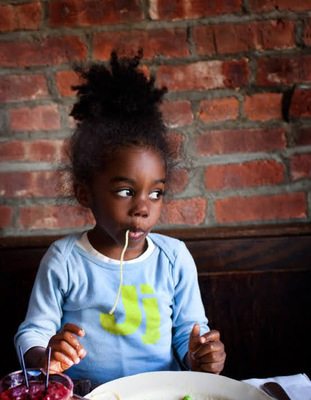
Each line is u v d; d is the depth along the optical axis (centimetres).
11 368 150
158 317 107
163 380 83
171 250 113
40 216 149
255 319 150
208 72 144
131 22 141
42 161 147
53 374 73
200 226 150
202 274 147
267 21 141
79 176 106
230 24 141
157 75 144
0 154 146
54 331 104
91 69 109
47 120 145
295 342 151
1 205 148
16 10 140
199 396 79
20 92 144
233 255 146
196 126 146
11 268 145
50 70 143
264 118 146
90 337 104
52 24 141
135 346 105
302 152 148
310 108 144
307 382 85
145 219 98
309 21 141
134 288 106
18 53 142
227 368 153
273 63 143
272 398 76
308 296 149
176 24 141
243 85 144
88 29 141
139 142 98
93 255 107
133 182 96
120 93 104
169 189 115
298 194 150
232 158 148
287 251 146
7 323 148
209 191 149
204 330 109
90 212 149
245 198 150
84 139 105
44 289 105
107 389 80
